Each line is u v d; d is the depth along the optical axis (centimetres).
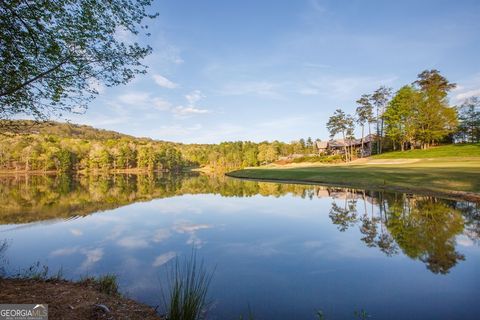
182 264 841
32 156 8238
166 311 545
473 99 6316
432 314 551
